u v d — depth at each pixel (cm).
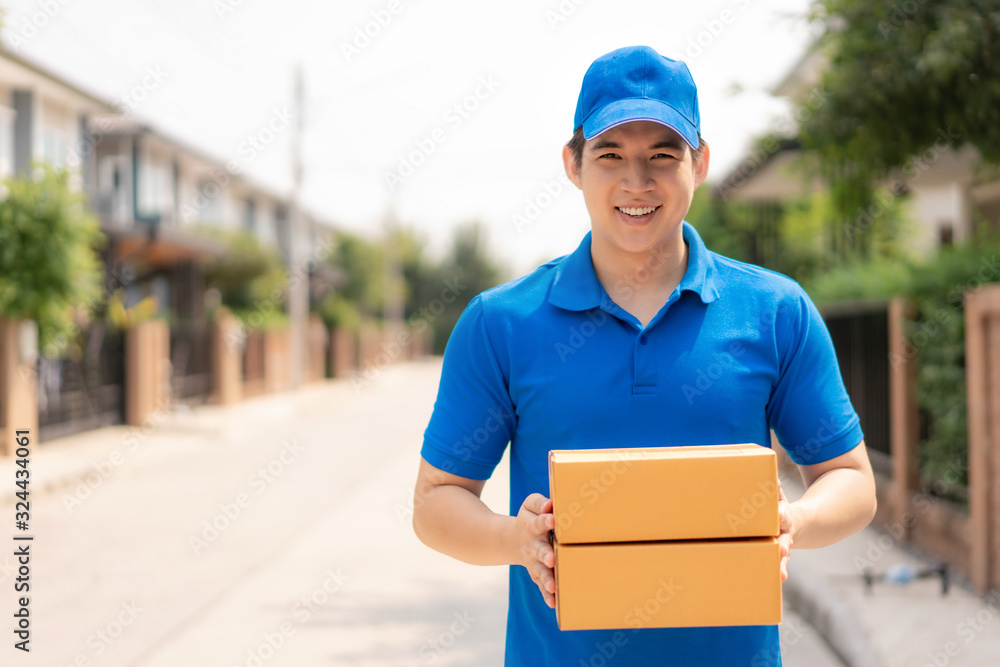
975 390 469
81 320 1253
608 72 155
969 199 827
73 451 1167
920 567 526
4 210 1038
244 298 2320
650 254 157
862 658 381
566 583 133
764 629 151
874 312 672
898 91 456
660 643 147
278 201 3069
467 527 150
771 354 153
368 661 415
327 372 2992
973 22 435
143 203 2069
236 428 1496
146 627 462
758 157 709
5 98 1595
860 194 546
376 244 3756
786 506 138
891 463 642
